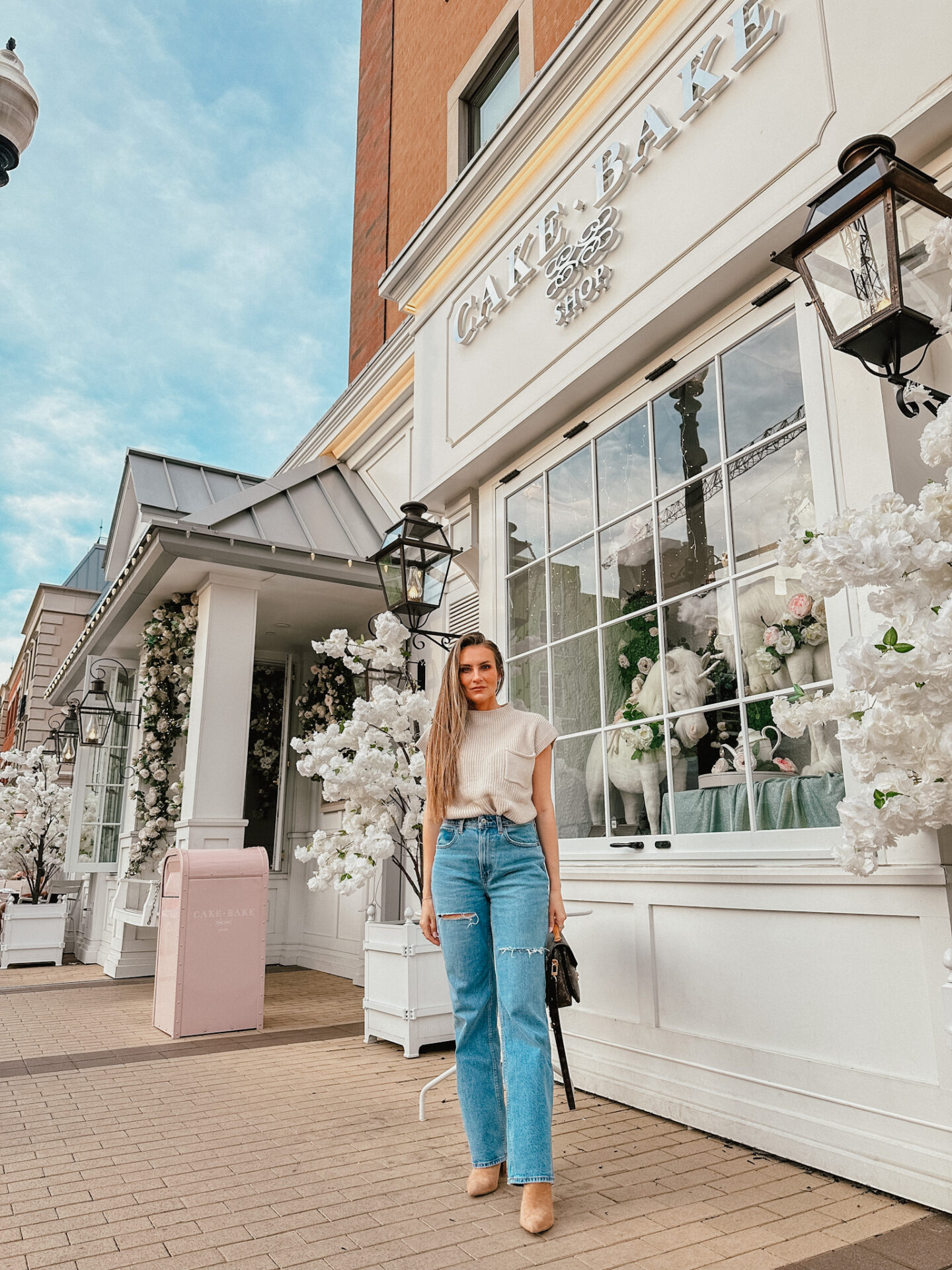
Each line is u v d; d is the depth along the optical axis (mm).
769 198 2807
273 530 6652
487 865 2307
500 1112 2311
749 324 3014
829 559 1529
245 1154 2604
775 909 2564
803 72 2744
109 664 8984
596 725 3586
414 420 5039
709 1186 2252
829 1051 2375
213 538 6035
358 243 9258
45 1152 2652
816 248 2031
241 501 6793
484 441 4285
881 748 1573
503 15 6480
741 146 2945
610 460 3682
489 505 4531
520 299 4129
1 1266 1846
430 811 2443
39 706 17766
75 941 9211
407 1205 2174
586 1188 2258
